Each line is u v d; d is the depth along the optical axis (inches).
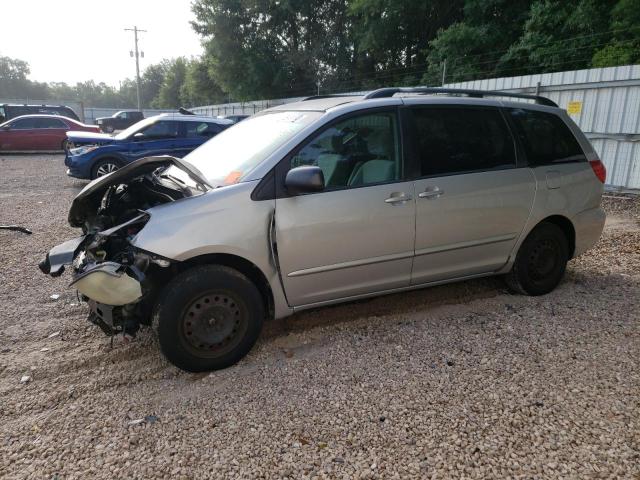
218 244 125.0
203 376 129.7
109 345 147.2
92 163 429.7
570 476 92.4
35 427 109.2
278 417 111.3
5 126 780.0
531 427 106.3
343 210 137.9
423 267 155.5
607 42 623.2
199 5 1302.9
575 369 129.4
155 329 124.7
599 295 180.7
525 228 169.5
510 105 171.3
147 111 2022.6
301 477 93.4
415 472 94.1
